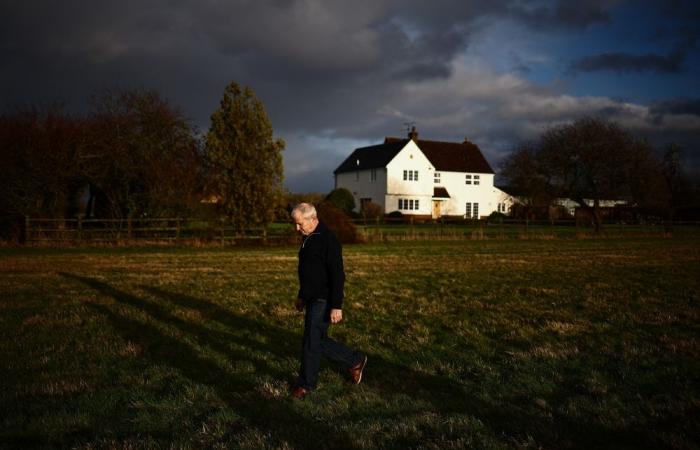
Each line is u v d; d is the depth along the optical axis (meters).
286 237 24.56
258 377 5.08
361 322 7.71
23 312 8.20
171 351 6.02
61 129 23.06
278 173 24.36
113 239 23.03
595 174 33.81
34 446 3.61
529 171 38.38
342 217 25.91
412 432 3.86
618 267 15.29
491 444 3.65
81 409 4.22
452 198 61.25
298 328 7.25
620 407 4.35
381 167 56.56
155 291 10.45
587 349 6.16
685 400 4.48
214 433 3.79
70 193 25.48
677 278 12.73
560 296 10.02
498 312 8.45
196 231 24.62
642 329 7.20
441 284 11.69
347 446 3.65
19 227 23.12
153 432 3.85
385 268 14.92
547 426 3.99
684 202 54.56
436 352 6.06
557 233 33.69
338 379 5.06
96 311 8.29
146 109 24.80
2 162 22.38
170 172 24.44
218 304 9.01
